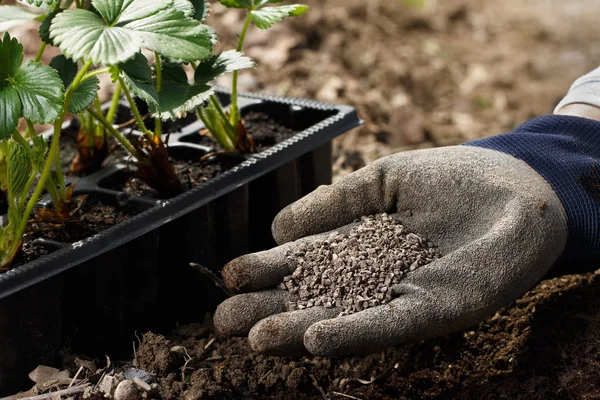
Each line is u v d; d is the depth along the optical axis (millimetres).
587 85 1233
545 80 1902
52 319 1121
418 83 1745
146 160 1184
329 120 1261
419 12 2105
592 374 1142
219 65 1167
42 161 1143
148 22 1083
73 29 1070
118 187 1218
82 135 1229
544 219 1124
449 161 1148
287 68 1601
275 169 1224
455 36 2068
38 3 1100
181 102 1143
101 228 1165
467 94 1754
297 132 1287
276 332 1092
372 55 1779
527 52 2055
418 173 1148
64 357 1134
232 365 1151
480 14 2260
